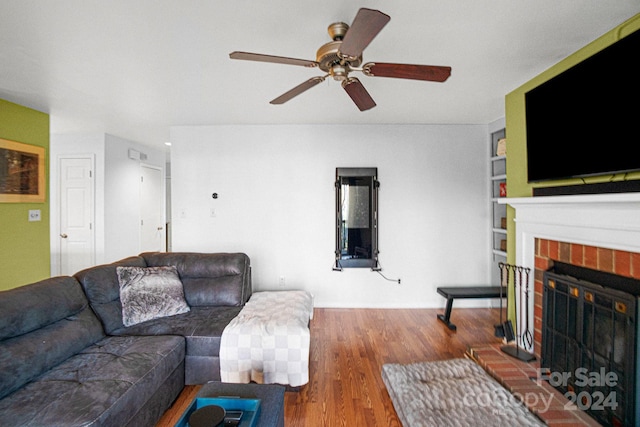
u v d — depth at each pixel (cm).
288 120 372
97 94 283
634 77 154
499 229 369
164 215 606
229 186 396
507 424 159
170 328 222
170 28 178
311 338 299
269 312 244
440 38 190
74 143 439
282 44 197
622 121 160
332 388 217
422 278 391
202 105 315
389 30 180
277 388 148
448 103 309
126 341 200
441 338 298
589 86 180
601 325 175
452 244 390
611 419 165
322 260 394
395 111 335
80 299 205
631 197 149
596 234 184
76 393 143
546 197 206
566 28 179
